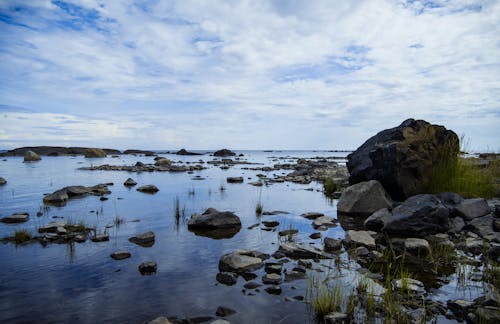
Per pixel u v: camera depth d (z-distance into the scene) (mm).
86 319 5258
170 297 6039
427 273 7293
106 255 8438
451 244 9141
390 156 14344
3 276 7004
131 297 6035
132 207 15328
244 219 13031
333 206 15930
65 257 8250
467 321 5246
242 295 6129
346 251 8914
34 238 9953
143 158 74875
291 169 42125
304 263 7777
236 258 7691
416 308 5660
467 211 11656
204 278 6941
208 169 41906
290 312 5496
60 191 17859
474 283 6727
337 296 5863
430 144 14867
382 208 12453
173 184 24922
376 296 6086
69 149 98625
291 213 14211
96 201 16969
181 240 9922
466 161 16219
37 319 5254
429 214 10469
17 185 23625
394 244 9414
